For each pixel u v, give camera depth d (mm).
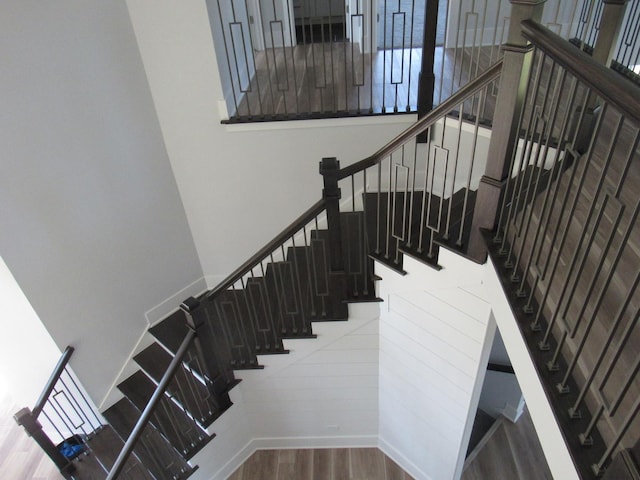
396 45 4797
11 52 2670
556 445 1655
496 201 2164
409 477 4250
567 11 4055
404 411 3904
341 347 3566
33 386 3682
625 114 1095
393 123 3543
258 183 3939
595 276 1429
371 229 3270
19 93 2752
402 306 3152
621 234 2016
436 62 4180
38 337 3301
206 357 3303
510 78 1860
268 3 4930
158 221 3908
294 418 4191
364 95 3807
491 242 2238
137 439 2854
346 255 3477
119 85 3305
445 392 3391
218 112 3588
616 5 2170
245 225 4195
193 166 3873
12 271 2920
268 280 3877
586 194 2322
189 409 3598
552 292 1948
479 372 3035
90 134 3201
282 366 3656
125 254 3707
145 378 3992
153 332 4062
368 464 4332
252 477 4215
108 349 3758
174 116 3631
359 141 3656
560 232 2172
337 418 4219
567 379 1610
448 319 2934
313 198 3994
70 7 2910
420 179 3732
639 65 3605
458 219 2906
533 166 1897
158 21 3240
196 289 4469
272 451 4434
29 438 4051
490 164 2113
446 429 3637
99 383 3746
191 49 3338
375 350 3615
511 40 1785
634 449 1195
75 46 2986
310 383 3852
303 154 3752
